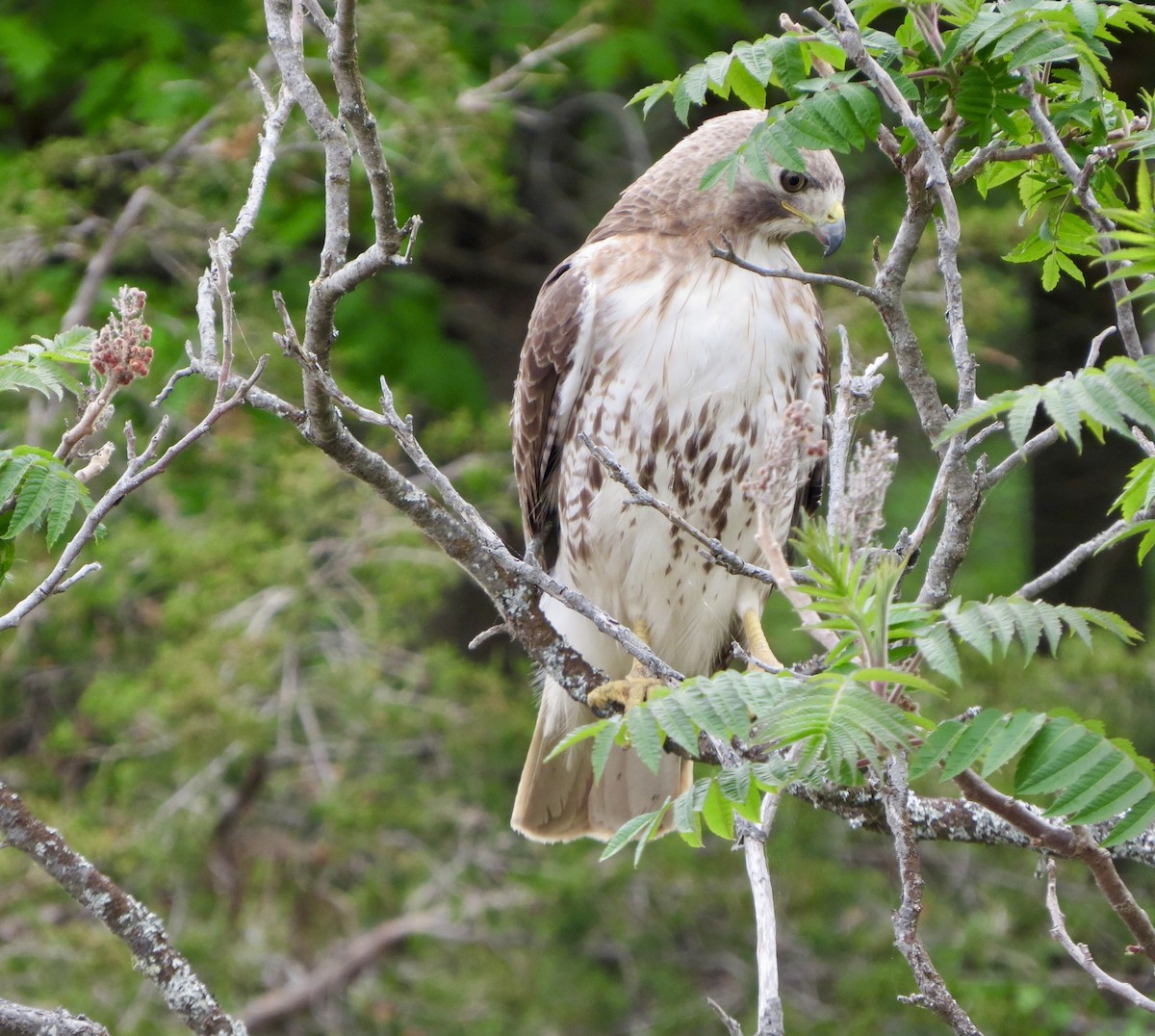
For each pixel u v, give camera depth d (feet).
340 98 14.43
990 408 11.62
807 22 47.67
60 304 43.09
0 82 48.08
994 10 16.40
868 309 43.83
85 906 15.58
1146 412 11.38
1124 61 42.73
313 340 16.14
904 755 13.06
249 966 40.29
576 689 20.44
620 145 55.47
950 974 39.32
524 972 41.86
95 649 42.24
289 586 40.65
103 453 16.06
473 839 42.75
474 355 51.78
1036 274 47.50
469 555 19.44
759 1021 13.55
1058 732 12.10
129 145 43.11
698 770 32.09
